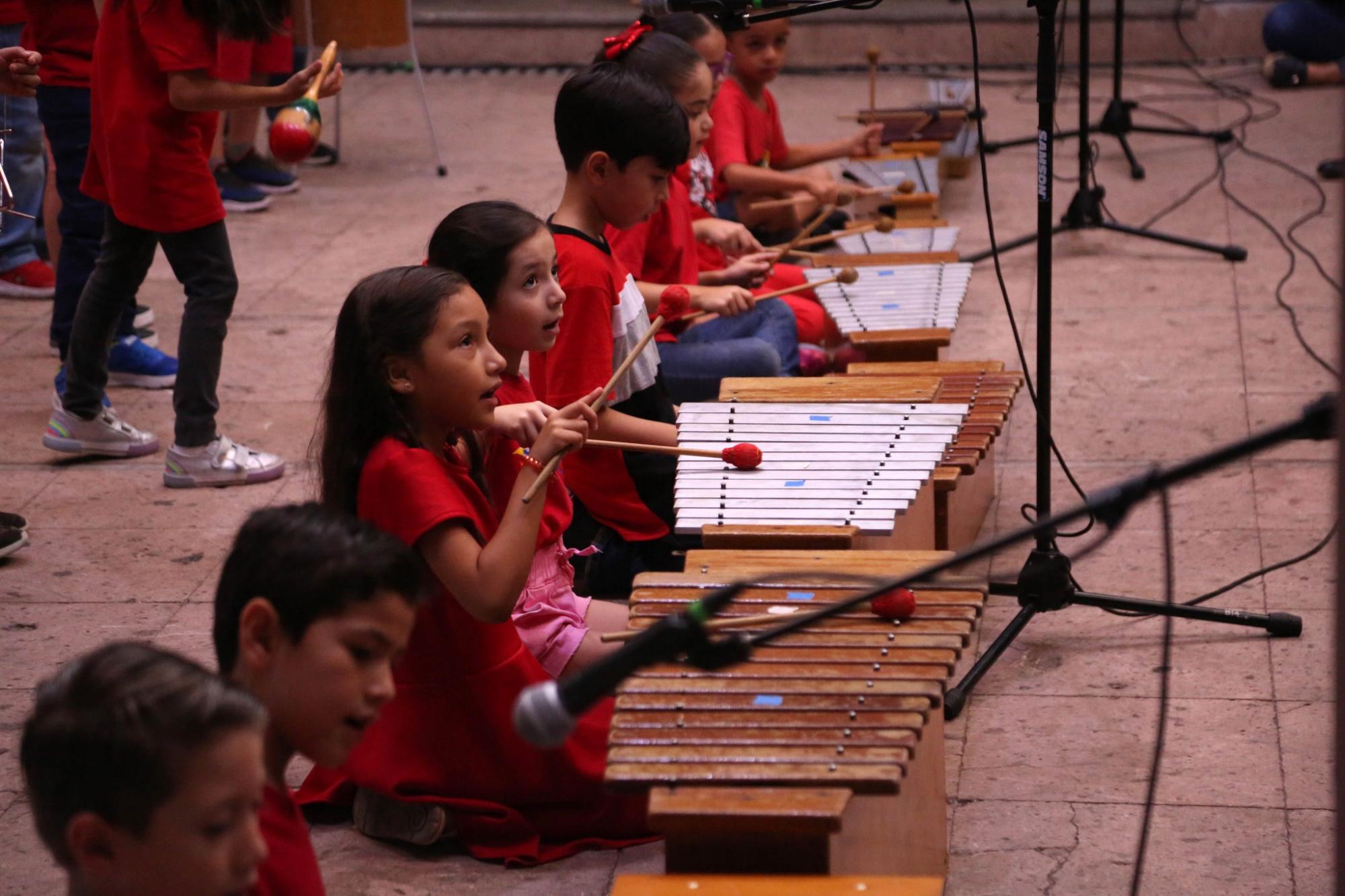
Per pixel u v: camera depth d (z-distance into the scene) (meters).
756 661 8.39
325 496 9.49
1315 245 22.50
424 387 9.34
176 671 5.48
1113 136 28.64
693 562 9.68
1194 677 11.74
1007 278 21.94
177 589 13.64
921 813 8.97
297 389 18.47
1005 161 28.42
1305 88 32.12
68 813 5.35
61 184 16.69
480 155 29.69
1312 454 15.70
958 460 11.86
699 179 17.62
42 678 12.03
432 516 9.12
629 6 37.78
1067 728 11.15
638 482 13.16
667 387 14.73
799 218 20.39
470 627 9.65
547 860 9.80
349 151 30.20
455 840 9.99
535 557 10.74
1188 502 14.78
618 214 12.64
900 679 8.16
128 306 18.27
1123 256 22.56
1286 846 9.64
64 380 16.58
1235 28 35.00
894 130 24.78
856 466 11.12
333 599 6.46
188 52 13.81
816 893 6.72
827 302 16.33
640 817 9.99
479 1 37.91
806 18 36.03
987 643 12.44
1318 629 12.31
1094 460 15.86
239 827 5.50
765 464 11.19
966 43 35.97
